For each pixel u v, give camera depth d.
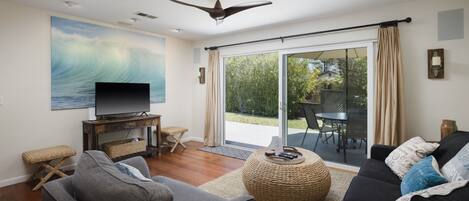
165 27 4.39
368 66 3.51
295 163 2.50
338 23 3.71
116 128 3.78
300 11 3.51
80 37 3.75
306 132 4.23
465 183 1.20
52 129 3.52
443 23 2.97
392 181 2.13
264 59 4.73
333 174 3.47
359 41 3.56
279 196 2.33
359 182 2.03
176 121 5.32
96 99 3.70
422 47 3.10
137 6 3.29
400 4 3.22
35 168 3.36
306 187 2.30
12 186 3.10
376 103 3.33
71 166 3.69
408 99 3.21
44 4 3.21
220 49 5.18
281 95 4.38
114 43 4.17
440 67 2.97
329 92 3.95
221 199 1.76
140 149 4.16
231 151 4.73
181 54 5.38
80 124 3.80
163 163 4.01
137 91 4.27
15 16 3.15
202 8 2.60
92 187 1.20
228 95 5.33
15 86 3.17
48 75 3.46
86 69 3.83
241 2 3.03
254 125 4.98
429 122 3.09
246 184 2.58
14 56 3.16
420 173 1.66
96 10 3.45
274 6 3.30
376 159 2.71
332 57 3.87
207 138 5.22
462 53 2.88
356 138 3.74
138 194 1.05
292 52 4.22
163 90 5.00
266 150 2.96
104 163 1.40
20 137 3.23
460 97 2.90
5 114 3.11
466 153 1.71
